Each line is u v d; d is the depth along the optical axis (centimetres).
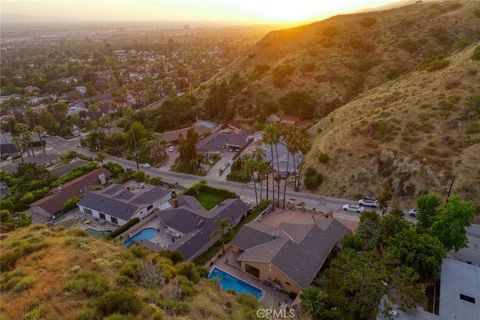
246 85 12625
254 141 9594
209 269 4650
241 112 11581
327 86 11025
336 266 3603
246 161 6156
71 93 17975
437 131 6181
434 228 4178
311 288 3491
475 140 5706
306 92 10869
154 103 15975
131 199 6625
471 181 5269
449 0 13575
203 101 13088
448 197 5109
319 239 4719
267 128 6569
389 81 9825
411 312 3244
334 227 5053
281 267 4156
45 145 11344
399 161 6016
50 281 2197
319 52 12538
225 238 5312
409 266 3744
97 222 6450
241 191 7131
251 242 4850
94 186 7688
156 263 2784
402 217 4753
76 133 12394
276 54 14250
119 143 10475
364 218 4919
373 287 3138
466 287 3509
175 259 4184
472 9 11856
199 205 6347
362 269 3300
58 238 2997
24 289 2092
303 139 6619
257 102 11525
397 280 3281
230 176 7781
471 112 6134
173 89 17500
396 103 7350
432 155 5812
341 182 6519
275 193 6838
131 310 1869
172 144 10369
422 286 3638
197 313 2159
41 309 1853
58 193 7356
